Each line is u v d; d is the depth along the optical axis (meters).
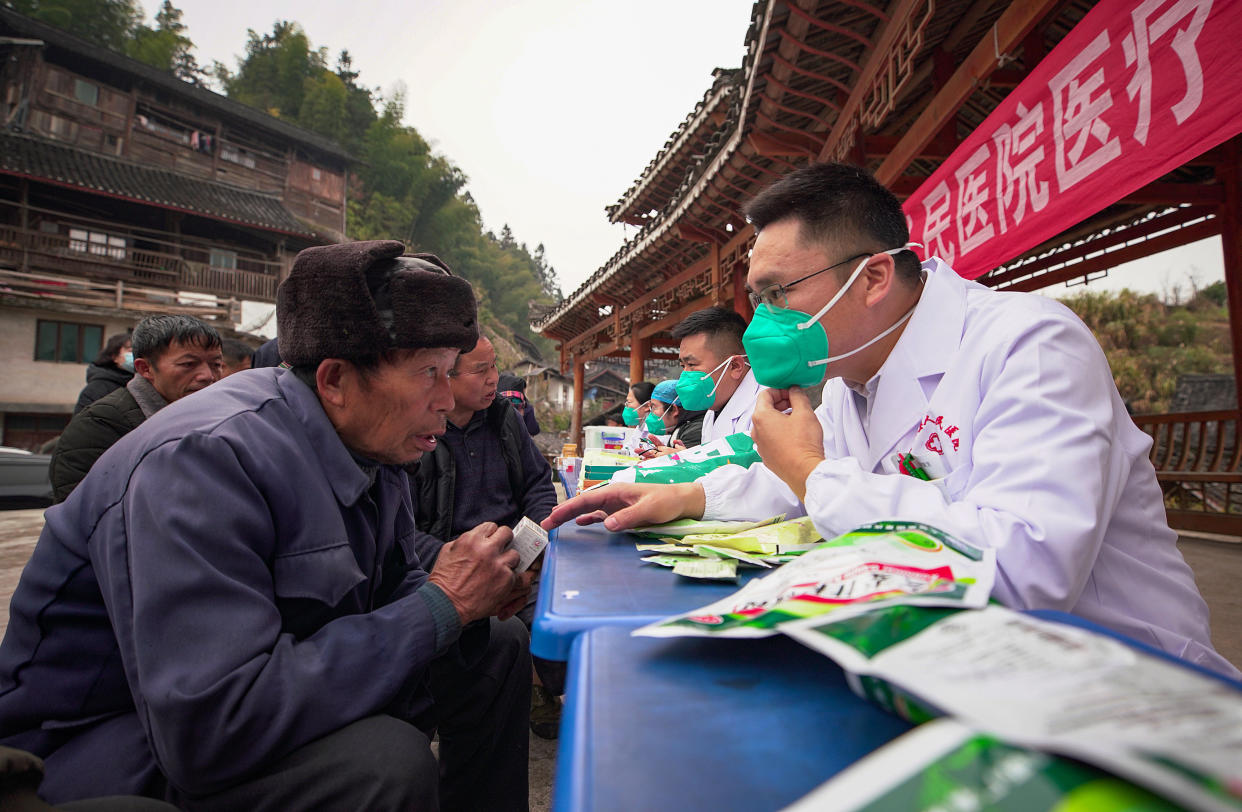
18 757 0.61
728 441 1.66
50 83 22.98
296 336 1.11
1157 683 0.37
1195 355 22.88
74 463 2.77
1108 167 2.15
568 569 1.02
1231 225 5.55
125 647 0.90
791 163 5.01
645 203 10.20
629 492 1.37
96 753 0.96
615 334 11.74
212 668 0.83
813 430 1.20
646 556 1.13
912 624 0.51
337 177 31.28
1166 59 1.86
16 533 7.29
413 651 0.98
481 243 66.56
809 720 0.49
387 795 0.88
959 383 1.13
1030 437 0.93
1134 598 1.04
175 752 0.82
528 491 2.63
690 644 0.64
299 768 0.88
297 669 0.88
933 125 3.41
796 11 3.14
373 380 1.11
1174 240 6.36
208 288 20.89
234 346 3.90
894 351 1.23
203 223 21.45
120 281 18.17
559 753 0.48
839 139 4.10
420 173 48.66
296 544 1.02
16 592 1.01
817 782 0.41
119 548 0.91
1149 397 22.47
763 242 1.27
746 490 1.36
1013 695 0.37
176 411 1.05
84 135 23.70
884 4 3.15
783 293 1.24
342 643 0.94
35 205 19.12
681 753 0.44
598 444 3.31
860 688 0.48
